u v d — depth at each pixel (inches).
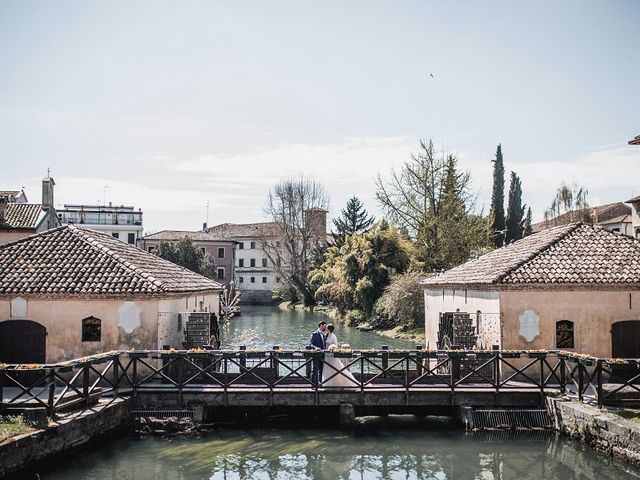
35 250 893.8
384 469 617.6
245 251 3882.9
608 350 812.0
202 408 727.1
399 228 2046.0
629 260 855.1
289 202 2933.1
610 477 589.6
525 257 866.1
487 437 705.6
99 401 689.0
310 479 592.4
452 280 1011.9
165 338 820.6
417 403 734.5
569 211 2411.4
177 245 2842.0
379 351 742.5
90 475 593.0
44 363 792.3
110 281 807.1
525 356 737.0
